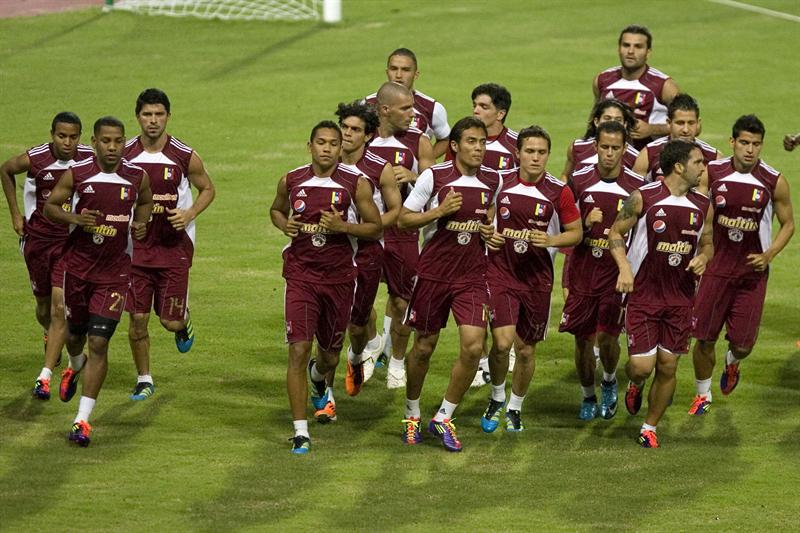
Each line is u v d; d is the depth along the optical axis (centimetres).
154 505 2527
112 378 3422
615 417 3275
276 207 2972
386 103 3328
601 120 3391
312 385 3136
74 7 8625
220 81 6969
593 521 2506
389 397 3388
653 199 2930
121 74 7069
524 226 2977
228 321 3931
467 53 7525
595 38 7906
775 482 2758
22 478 2656
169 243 3262
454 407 2969
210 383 3419
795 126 6250
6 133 5916
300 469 2777
